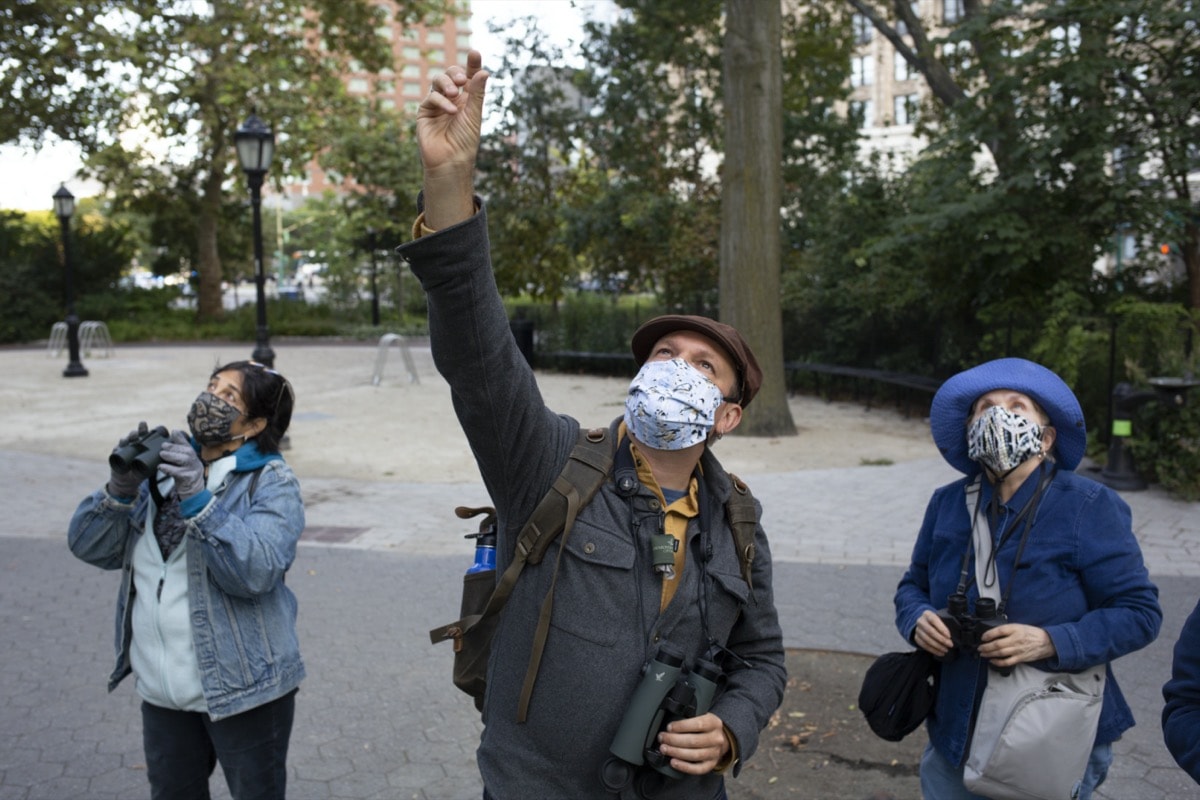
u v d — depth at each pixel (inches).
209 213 1380.4
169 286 1583.4
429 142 70.7
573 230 815.1
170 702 111.6
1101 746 100.7
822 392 676.7
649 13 725.9
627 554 76.9
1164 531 293.3
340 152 1213.1
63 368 908.0
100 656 212.4
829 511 334.0
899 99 2127.2
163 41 1138.0
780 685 85.4
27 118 1159.6
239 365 118.6
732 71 498.0
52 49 1071.6
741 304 500.7
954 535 106.4
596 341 839.7
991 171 550.9
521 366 77.2
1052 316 465.4
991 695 97.6
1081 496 101.0
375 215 1375.5
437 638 84.6
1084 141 468.4
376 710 185.3
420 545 302.4
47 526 329.4
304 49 1203.9
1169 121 472.4
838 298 658.2
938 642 100.0
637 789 75.9
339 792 155.6
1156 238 478.9
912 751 163.9
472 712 184.2
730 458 439.2
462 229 70.2
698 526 80.7
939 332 572.7
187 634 111.2
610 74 812.6
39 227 1429.6
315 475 413.1
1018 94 473.7
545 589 77.0
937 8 1146.7
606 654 75.8
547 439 79.7
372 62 1218.0
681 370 77.9
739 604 81.0
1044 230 490.6
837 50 765.9
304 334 1380.4
